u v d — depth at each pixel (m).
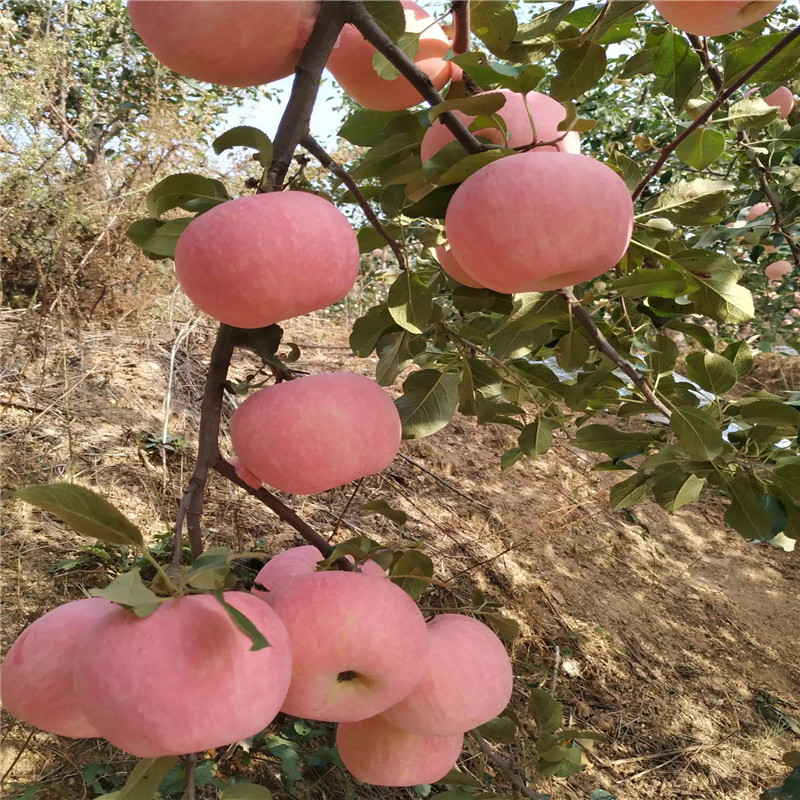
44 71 3.60
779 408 1.62
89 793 1.96
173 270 4.25
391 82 1.15
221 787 2.02
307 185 0.98
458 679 0.98
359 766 1.11
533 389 2.10
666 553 4.31
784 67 1.48
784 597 4.18
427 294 1.47
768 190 2.45
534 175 0.85
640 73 1.69
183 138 4.24
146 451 3.20
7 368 3.40
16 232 3.47
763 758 3.07
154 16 0.82
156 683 0.69
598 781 2.82
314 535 1.03
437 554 3.45
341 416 0.93
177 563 0.80
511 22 1.15
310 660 0.84
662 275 1.22
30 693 0.81
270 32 0.86
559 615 3.49
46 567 2.49
